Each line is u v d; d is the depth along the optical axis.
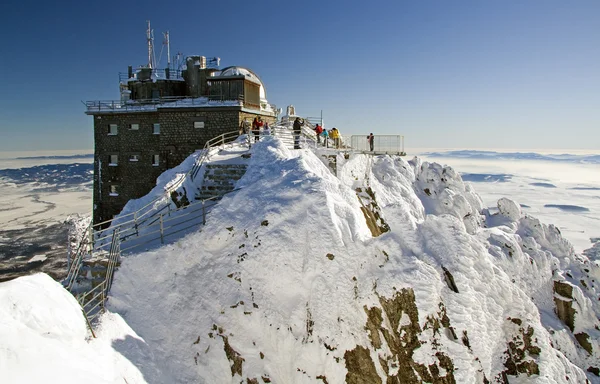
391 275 11.37
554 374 12.11
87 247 13.77
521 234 24.62
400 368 10.57
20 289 7.48
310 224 12.77
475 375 10.49
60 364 6.62
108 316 10.78
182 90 34.91
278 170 16.09
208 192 18.83
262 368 11.51
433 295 11.01
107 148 31.30
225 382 11.41
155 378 10.26
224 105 27.41
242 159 20.56
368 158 26.31
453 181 30.14
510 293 12.98
